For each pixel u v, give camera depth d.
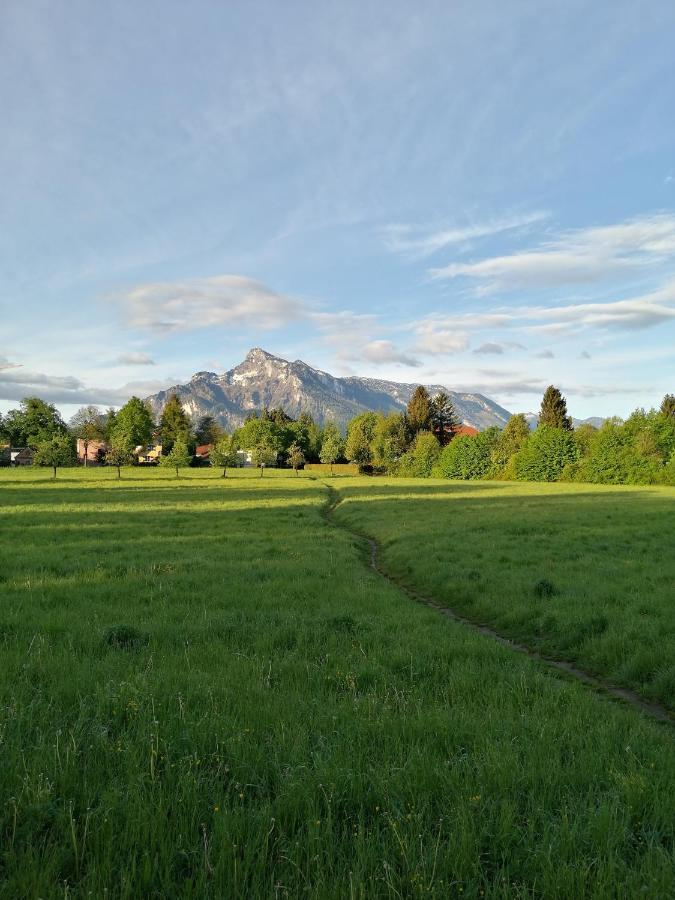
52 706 6.20
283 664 8.30
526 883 3.78
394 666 8.52
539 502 47.81
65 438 92.19
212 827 4.25
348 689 7.48
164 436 167.75
